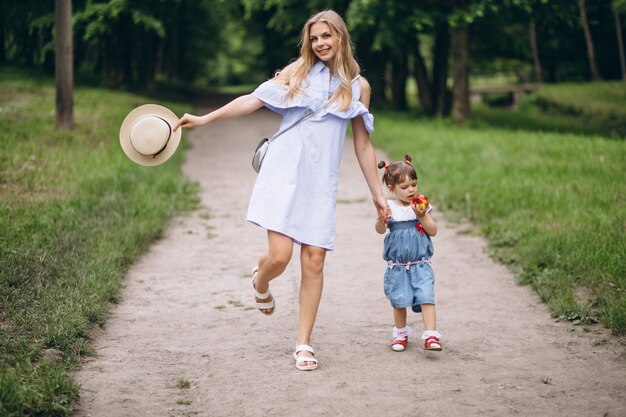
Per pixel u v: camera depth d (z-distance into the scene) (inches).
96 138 519.2
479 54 1139.3
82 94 797.2
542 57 1519.4
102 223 301.1
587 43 1339.8
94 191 362.9
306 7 981.8
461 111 858.8
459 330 206.1
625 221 302.2
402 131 706.8
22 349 171.8
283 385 166.2
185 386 166.4
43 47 868.6
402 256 184.4
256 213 170.4
